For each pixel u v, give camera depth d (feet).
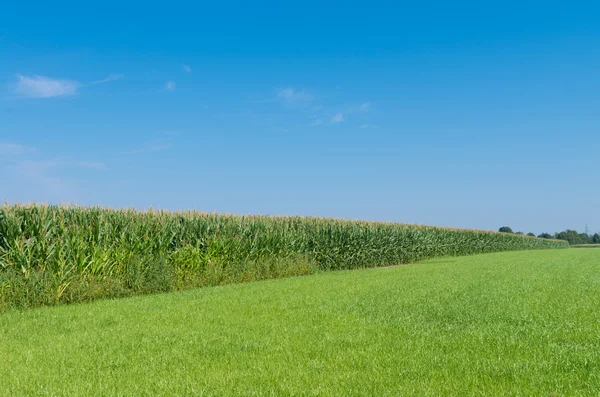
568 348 23.54
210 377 19.63
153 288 53.72
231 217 75.41
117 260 53.98
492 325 28.86
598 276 61.31
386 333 27.32
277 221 85.46
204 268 63.98
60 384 19.35
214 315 34.14
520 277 59.82
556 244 282.56
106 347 25.29
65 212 55.06
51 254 47.55
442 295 42.06
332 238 90.17
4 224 47.67
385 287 49.55
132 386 18.85
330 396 17.16
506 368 20.18
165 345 25.34
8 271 44.70
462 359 21.58
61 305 44.86
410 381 18.79
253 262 69.92
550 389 17.83
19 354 24.63
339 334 27.04
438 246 138.00
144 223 59.67
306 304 38.58
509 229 331.98
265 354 23.12
